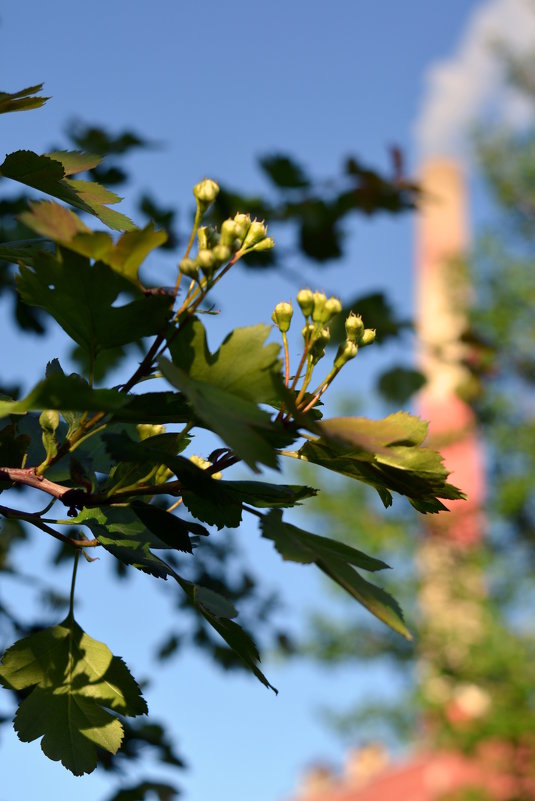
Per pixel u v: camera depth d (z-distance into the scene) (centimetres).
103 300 79
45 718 83
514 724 545
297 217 178
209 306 80
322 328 82
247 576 158
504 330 627
